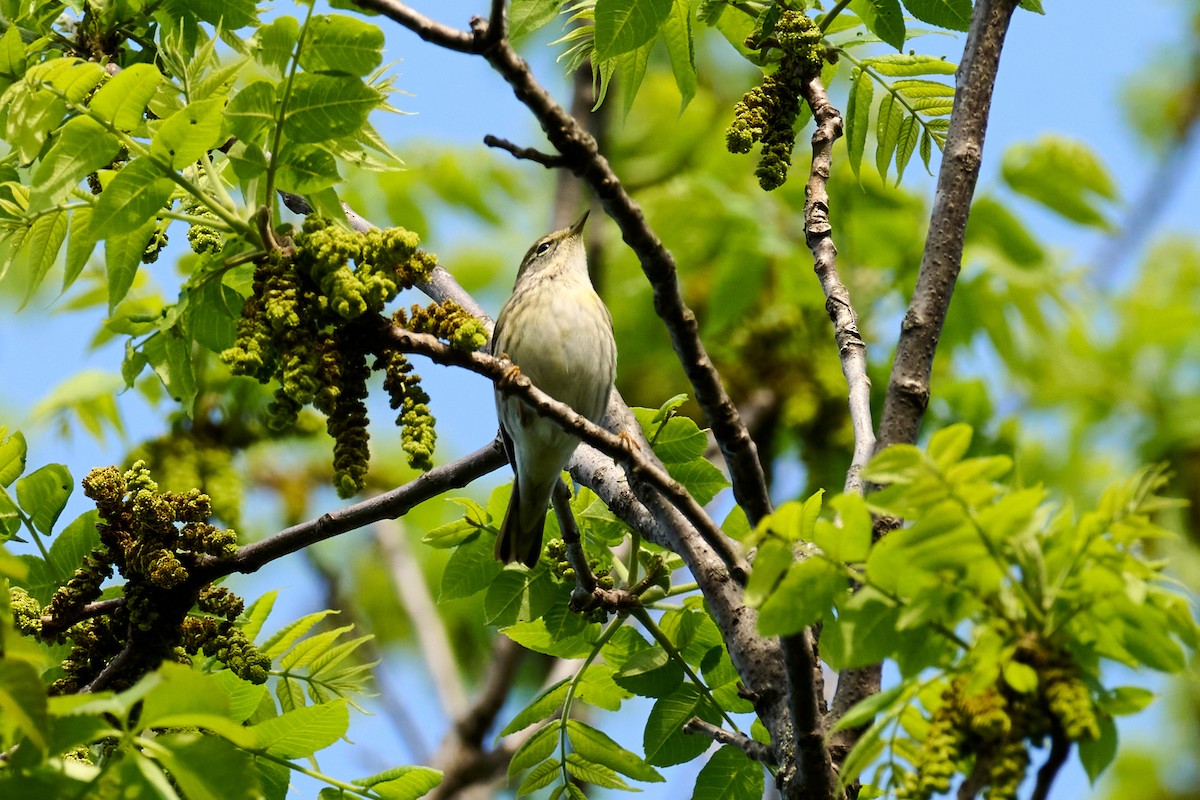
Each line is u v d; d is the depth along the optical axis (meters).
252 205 7.82
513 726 9.32
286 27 7.59
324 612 9.26
